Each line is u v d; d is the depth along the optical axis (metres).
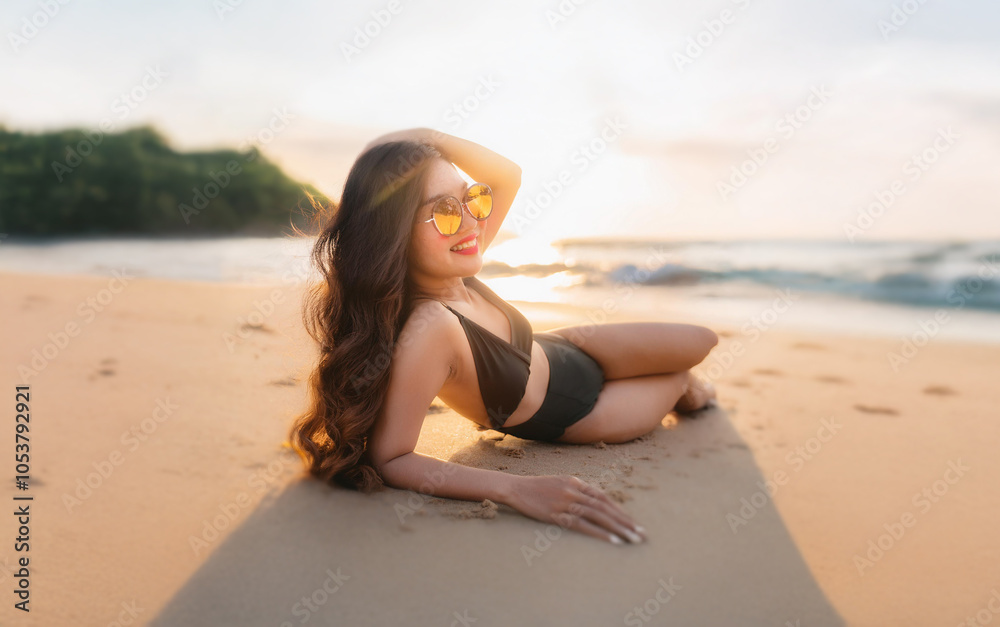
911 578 1.96
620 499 2.38
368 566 1.93
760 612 1.77
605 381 3.01
